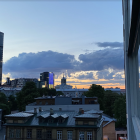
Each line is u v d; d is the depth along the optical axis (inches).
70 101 2411.4
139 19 237.0
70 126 1385.3
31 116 1599.4
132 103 470.3
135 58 409.7
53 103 2603.3
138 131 316.5
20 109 3410.4
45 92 4899.1
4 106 2901.1
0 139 1921.8
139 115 343.9
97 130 1382.9
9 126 1482.5
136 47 349.7
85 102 2657.5
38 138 1427.2
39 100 2657.5
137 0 191.2
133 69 461.7
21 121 1481.3
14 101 4483.3
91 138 1343.5
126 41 465.4
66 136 1392.7
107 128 1988.2
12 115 1507.1
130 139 468.4
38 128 1438.2
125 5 459.8
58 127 1405.0
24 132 1453.0
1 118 2618.1
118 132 1975.9
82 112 1608.0
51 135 1413.6
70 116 1556.3
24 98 3321.9
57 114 1594.5
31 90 3503.9
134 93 457.7
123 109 2472.9
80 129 1374.3
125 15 463.5
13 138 1460.4
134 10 216.7
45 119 1487.5
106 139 1845.5
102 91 3727.9
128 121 469.7
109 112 3580.2
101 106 3553.2
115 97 3666.3
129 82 470.9
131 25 266.2
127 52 468.1
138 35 280.8
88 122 1378.0
